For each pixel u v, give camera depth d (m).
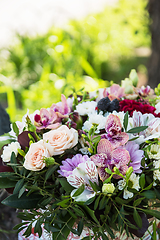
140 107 0.93
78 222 0.82
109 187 0.76
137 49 4.38
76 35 2.96
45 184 0.83
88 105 0.91
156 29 2.23
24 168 0.82
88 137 0.82
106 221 0.80
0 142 0.89
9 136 0.93
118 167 0.79
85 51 3.23
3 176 0.81
